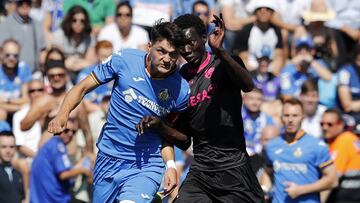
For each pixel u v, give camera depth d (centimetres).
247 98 3909
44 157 3625
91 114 3897
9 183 3594
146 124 2500
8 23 4566
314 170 3438
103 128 2617
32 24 4606
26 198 3781
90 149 3719
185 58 2567
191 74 2602
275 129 3778
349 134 3647
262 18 4647
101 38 4512
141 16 4634
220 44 2452
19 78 4244
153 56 2473
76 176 3644
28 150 3869
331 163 3431
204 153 2634
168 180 2541
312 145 3434
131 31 4544
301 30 4741
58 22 4738
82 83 2552
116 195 2605
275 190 3450
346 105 4328
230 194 2638
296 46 4525
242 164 2633
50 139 3653
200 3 4581
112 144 2588
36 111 3853
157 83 2525
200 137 2627
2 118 4103
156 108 2545
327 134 3666
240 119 2625
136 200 2498
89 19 4453
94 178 2634
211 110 2592
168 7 4700
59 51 3988
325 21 4819
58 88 3897
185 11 4769
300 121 3450
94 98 4028
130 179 2570
